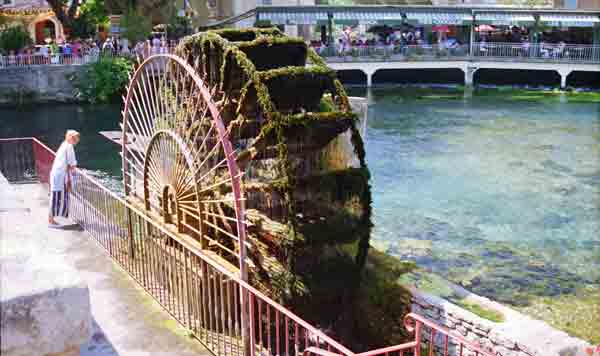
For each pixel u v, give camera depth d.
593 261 13.62
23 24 42.41
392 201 18.05
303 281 9.62
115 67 36.62
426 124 29.73
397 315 9.70
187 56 11.98
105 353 3.41
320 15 42.00
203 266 6.95
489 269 13.23
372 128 28.89
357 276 10.24
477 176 20.66
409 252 14.16
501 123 29.72
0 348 1.64
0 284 1.72
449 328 8.94
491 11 42.09
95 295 7.16
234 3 49.22
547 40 47.59
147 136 11.09
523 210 17.17
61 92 36.56
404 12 42.53
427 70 46.81
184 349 6.03
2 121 31.36
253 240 9.94
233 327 7.62
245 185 10.10
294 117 9.80
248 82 10.13
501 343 8.25
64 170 9.55
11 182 13.06
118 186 19.77
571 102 36.12
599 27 42.41
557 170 21.34
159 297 7.08
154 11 42.00
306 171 10.64
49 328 1.71
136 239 8.30
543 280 12.62
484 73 46.56
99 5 41.16
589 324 10.77
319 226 9.90
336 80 10.76
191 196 9.62
